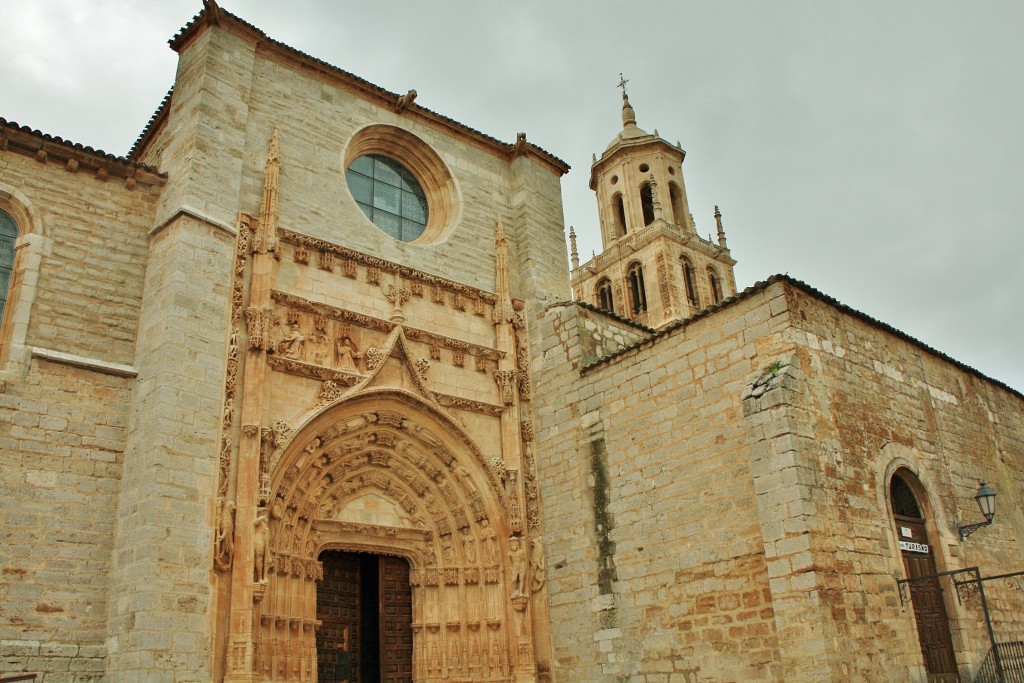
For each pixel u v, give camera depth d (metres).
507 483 22.17
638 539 19.58
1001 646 18.98
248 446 17.70
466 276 24.41
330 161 22.67
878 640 15.97
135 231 19.14
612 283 66.94
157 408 16.61
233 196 19.80
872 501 17.52
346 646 20.12
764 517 16.61
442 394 21.89
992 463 22.52
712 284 66.62
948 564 18.80
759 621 16.61
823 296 18.78
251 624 16.41
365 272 21.81
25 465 15.83
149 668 14.73
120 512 16.50
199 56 20.89
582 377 22.41
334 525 19.94
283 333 19.66
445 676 20.25
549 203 27.44
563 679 20.45
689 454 18.98
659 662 18.34
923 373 21.27
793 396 16.94
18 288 17.19
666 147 69.00
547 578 21.62
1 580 14.94
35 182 18.19
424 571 21.20
